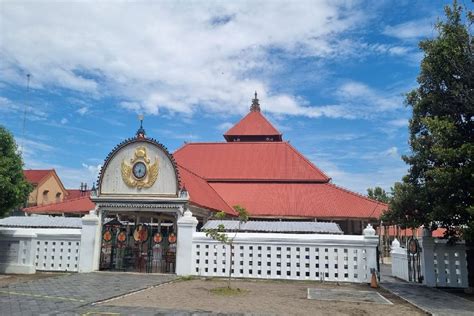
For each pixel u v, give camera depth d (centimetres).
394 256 2325
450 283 1766
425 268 1797
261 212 3131
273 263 1895
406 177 1794
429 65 1625
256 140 4469
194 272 1939
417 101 1770
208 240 1948
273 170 3725
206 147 4103
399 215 1778
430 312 1180
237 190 3525
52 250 2081
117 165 2119
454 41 1546
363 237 1845
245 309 1170
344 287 1700
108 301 1249
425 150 1667
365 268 1827
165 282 1700
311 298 1393
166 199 2028
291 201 3284
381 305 1294
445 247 1798
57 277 1806
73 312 1077
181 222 1973
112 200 2075
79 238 2073
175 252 2066
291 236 1898
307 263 1875
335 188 3450
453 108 1638
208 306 1202
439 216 1527
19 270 1969
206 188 3109
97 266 2052
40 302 1209
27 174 6034
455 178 1436
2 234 2022
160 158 2083
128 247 2194
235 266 1911
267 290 1563
